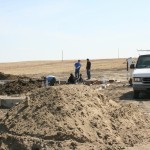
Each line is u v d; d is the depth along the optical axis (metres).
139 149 9.52
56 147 9.20
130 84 26.72
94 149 9.13
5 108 17.78
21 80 26.25
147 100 19.52
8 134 10.05
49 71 66.38
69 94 10.89
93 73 49.72
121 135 10.13
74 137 9.45
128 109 11.77
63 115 10.05
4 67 95.44
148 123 11.69
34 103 10.90
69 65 90.75
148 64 20.98
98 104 11.02
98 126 10.02
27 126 10.07
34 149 9.44
